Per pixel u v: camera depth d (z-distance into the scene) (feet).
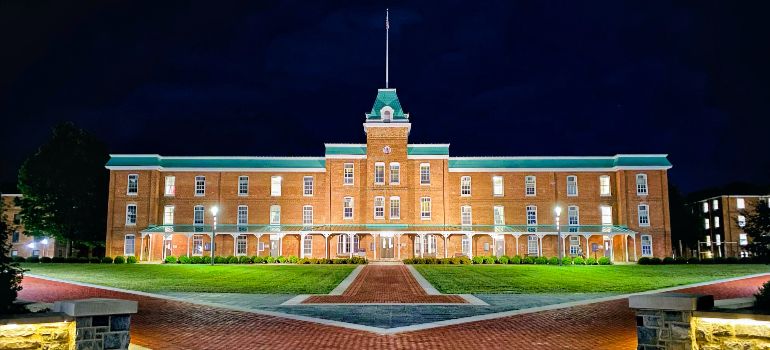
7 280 41.32
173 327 60.03
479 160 228.02
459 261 186.09
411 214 220.02
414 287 104.01
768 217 73.72
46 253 276.41
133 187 220.64
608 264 182.91
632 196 219.41
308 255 217.77
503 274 132.98
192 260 189.98
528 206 223.71
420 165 223.51
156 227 217.56
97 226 242.17
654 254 216.54
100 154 244.01
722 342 36.60
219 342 52.16
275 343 51.67
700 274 132.57
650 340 39.04
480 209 223.30
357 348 49.52
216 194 223.92
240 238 220.84
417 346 50.31
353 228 214.48
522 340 52.95
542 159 227.20
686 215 292.61
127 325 40.91
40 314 38.19
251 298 86.94
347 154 222.89
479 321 63.62
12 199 266.57
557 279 118.93
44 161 229.45
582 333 56.29
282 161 226.58
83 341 39.01
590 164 225.97
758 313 35.99
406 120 222.48
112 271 141.79
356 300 84.12
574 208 223.71
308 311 71.92
